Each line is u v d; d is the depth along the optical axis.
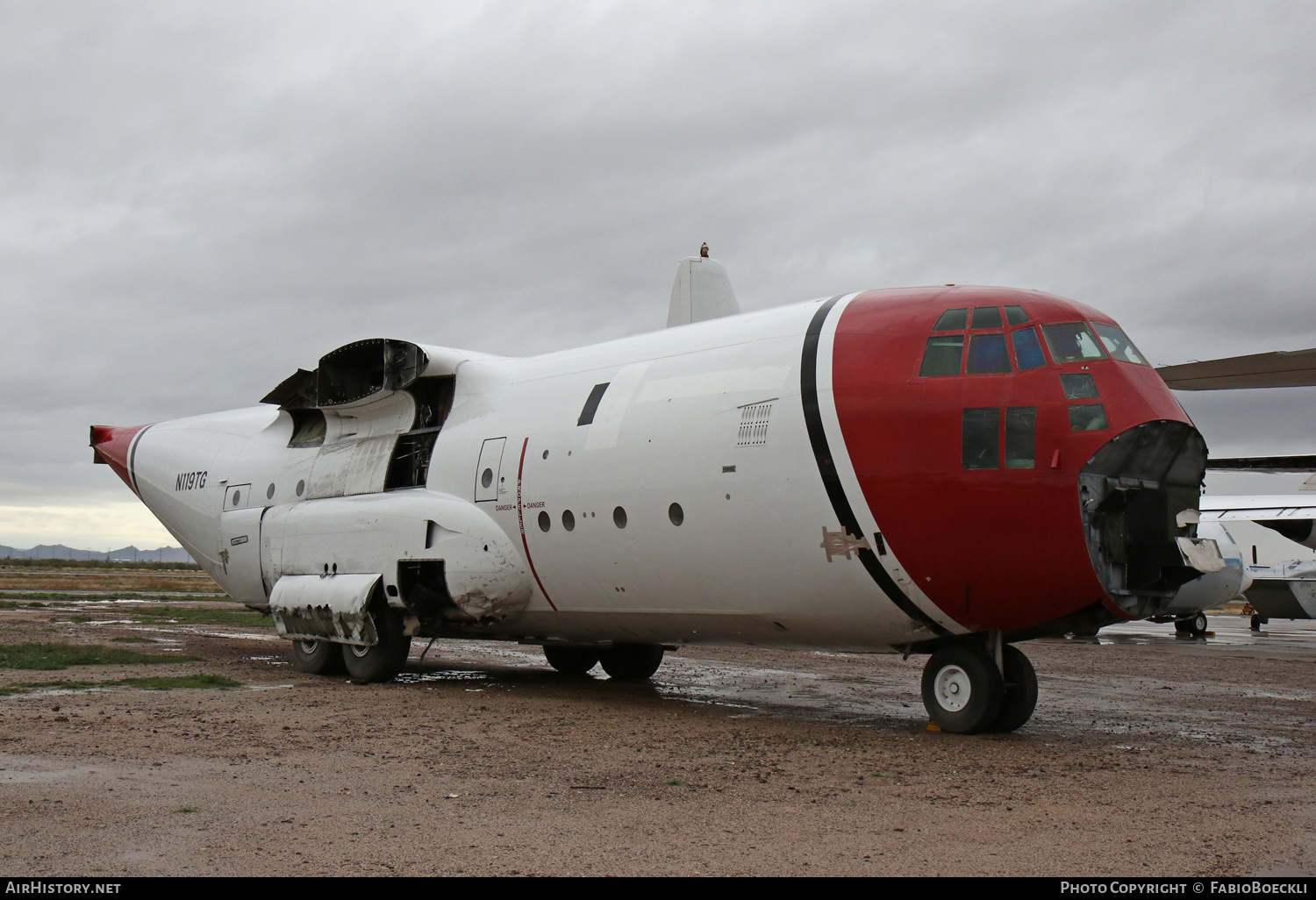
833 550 10.04
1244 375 17.78
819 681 15.73
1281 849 5.80
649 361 12.52
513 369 14.61
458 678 15.45
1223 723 11.38
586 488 12.15
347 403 15.77
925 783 7.64
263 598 16.84
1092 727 10.89
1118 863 5.50
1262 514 28.19
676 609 11.73
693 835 6.02
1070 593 9.20
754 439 10.61
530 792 7.18
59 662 15.29
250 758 8.30
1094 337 9.73
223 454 18.47
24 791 6.88
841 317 10.83
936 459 9.53
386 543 14.09
